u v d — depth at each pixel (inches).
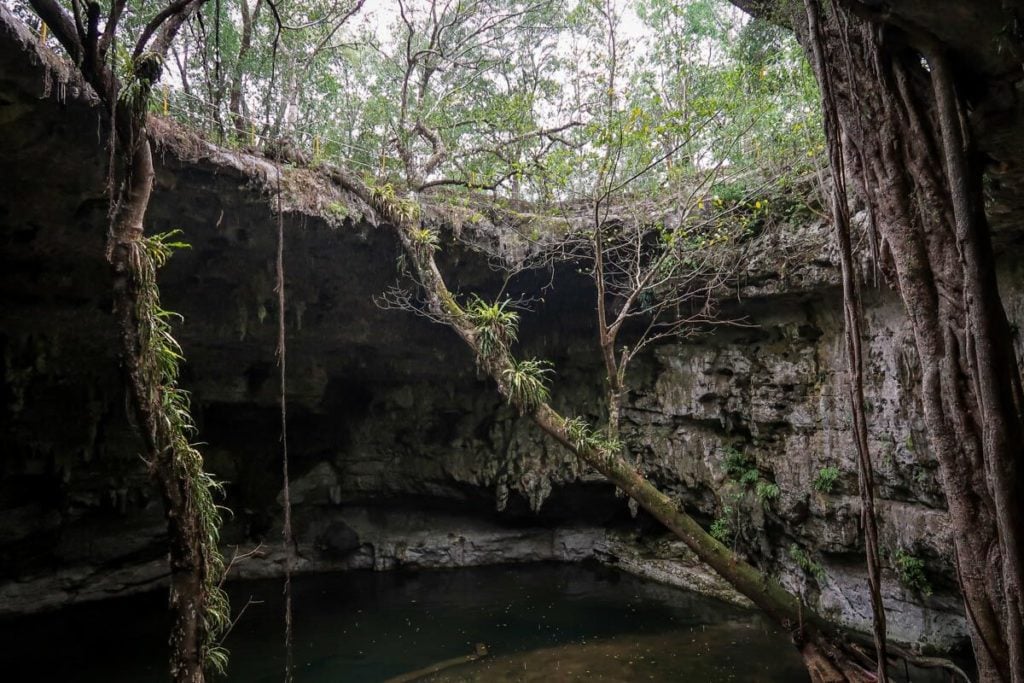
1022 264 313.6
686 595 523.5
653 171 518.0
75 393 502.0
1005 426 140.3
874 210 177.0
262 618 495.8
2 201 337.1
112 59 197.2
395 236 449.1
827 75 164.9
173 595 201.5
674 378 537.3
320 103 529.7
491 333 368.2
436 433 670.5
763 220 439.2
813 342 437.7
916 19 155.1
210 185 366.6
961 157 151.4
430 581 608.7
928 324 164.4
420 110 538.6
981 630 154.1
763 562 486.0
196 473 207.9
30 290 420.8
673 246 397.4
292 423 657.0
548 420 356.2
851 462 400.8
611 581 578.6
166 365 204.8
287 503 254.4
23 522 506.0
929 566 358.6
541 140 434.3
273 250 430.9
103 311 459.8
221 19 452.1
